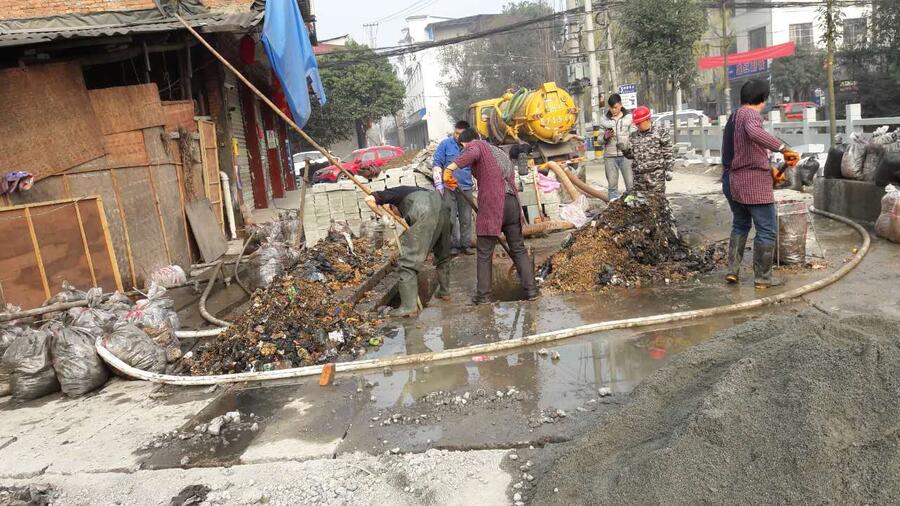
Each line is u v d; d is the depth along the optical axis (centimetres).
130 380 509
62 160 866
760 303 517
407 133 8906
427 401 403
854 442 254
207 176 1113
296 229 1003
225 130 1351
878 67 2864
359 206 969
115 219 900
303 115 1234
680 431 279
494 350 479
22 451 395
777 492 247
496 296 693
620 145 996
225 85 1379
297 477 331
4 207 728
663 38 2183
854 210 830
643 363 429
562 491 282
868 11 2892
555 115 1475
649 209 681
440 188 892
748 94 553
